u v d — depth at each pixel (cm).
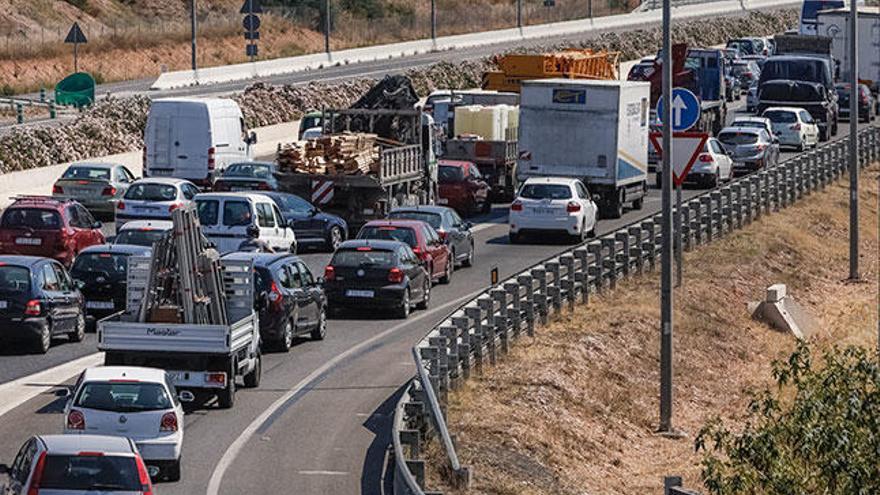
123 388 5284
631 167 13375
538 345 8106
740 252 11775
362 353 7875
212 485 5338
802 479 4944
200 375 6384
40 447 4312
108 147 15650
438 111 15650
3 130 14975
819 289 11838
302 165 11619
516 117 15138
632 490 6369
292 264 8006
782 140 18325
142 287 6781
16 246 9319
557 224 11800
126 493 4244
